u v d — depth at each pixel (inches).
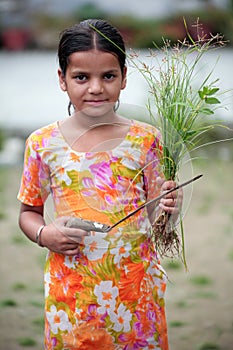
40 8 679.1
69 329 120.0
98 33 117.1
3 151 430.6
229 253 258.2
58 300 120.8
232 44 548.7
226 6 434.3
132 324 119.8
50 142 122.1
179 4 539.8
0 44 679.7
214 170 387.5
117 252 119.1
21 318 200.5
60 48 120.4
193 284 226.7
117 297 119.1
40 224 124.0
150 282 121.7
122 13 599.8
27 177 124.1
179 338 186.9
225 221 303.3
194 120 122.3
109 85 118.3
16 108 494.3
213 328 193.0
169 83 122.3
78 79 118.3
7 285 227.6
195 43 129.0
